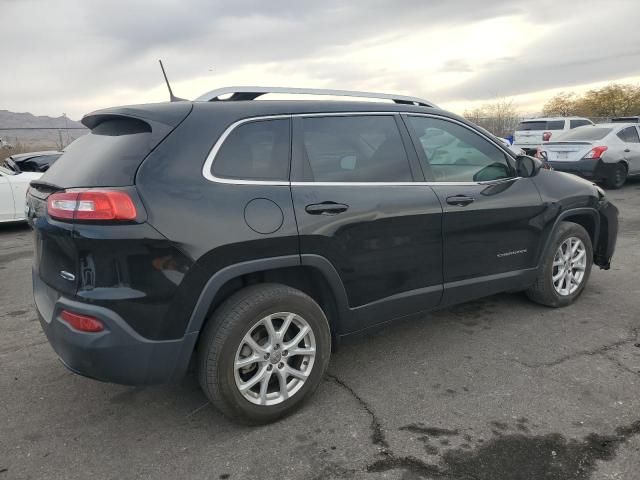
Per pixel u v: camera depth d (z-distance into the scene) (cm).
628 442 260
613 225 479
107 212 239
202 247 253
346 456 257
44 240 270
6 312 487
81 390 332
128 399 320
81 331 245
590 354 361
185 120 269
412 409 298
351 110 326
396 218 322
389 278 327
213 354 264
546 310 447
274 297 276
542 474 239
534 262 419
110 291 242
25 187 916
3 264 681
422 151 353
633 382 321
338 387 325
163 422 293
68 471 252
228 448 267
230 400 269
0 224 1010
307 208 287
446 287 359
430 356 366
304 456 258
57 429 288
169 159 257
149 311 246
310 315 291
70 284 252
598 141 1204
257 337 282
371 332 336
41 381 345
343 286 306
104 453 266
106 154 263
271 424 288
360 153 323
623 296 479
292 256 281
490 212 375
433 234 343
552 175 438
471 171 380
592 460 248
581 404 297
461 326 418
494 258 387
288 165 292
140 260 243
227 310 267
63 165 287
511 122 3203
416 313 353
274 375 289
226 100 308
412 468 247
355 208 305
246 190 272
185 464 255
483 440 266
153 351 251
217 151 270
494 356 363
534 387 318
